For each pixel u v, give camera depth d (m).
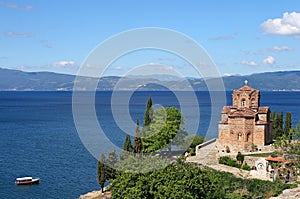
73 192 82.31
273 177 70.44
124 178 47.72
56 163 107.12
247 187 68.19
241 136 92.19
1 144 140.00
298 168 74.50
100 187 85.06
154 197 45.81
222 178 68.69
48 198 79.00
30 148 130.75
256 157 80.81
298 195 59.97
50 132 171.62
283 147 89.19
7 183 89.25
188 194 45.22
